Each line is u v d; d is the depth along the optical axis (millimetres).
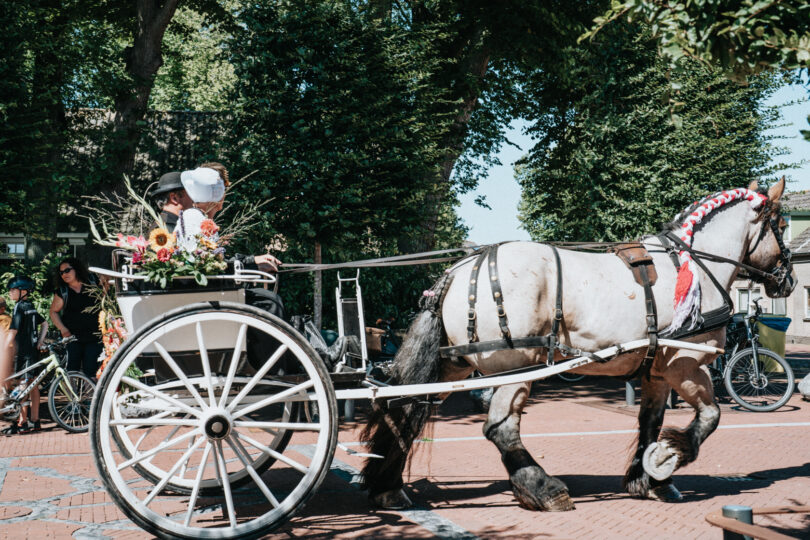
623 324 4895
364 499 5309
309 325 4855
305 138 10555
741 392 11453
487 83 17047
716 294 5203
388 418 4785
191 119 15742
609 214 14484
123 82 12344
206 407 4105
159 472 5133
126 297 4293
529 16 14758
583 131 15703
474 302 4738
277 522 4117
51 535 4371
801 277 31625
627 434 8547
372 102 11055
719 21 3021
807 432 8516
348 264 4895
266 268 4707
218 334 4250
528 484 4824
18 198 10766
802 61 2900
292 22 10609
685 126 14156
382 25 11648
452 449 7613
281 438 5293
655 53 13734
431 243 15789
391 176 11281
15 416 8719
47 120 11094
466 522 4629
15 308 9047
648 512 4879
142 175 17312
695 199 14195
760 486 5711
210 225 4316
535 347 4723
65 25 12227
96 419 3934
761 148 15844
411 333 4910
